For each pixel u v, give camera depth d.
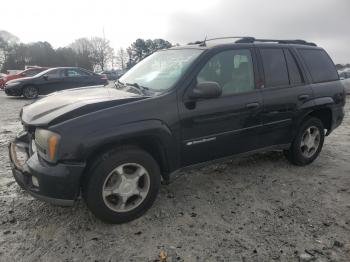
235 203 3.93
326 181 4.62
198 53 3.98
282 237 3.27
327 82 5.27
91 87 4.43
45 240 3.15
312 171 4.98
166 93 3.58
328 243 3.19
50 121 3.08
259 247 3.11
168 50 4.54
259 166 5.09
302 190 4.32
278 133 4.65
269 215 3.68
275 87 4.51
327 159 5.57
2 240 3.14
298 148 4.97
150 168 3.48
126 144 3.39
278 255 3.01
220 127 3.96
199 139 3.81
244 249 3.08
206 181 4.52
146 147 3.60
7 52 64.88
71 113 3.15
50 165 3.08
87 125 3.08
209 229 3.39
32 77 15.25
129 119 3.27
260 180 4.59
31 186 3.24
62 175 3.04
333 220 3.61
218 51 4.04
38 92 15.19
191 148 3.79
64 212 3.63
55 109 3.31
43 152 3.11
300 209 3.83
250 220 3.57
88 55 67.94
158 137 3.46
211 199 4.02
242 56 4.27
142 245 3.12
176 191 4.21
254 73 4.33
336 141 6.79
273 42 4.82
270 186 4.41
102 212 3.27
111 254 2.98
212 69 3.94
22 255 2.94
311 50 5.22
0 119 9.23
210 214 3.68
